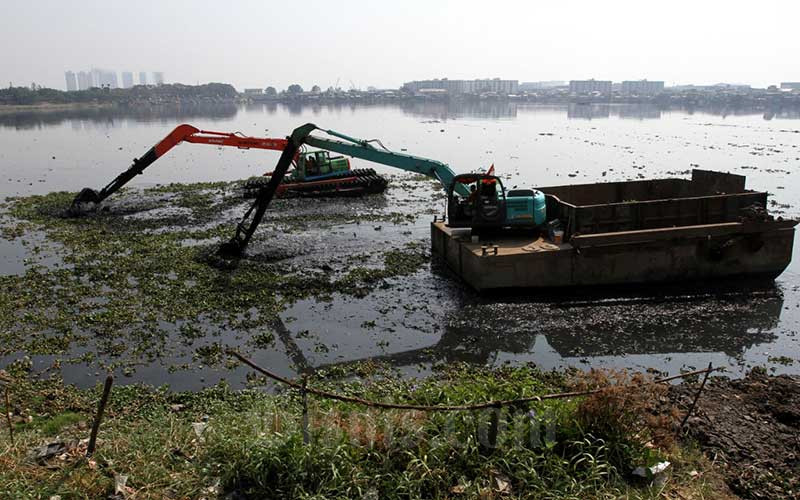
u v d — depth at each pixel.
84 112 145.25
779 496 7.31
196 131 25.33
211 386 10.91
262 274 17.09
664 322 13.67
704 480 7.55
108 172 40.25
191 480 7.16
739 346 12.59
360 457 7.40
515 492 7.12
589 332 13.23
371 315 14.24
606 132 70.56
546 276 15.11
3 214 25.56
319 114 139.38
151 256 18.80
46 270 17.47
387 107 190.50
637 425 8.13
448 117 115.75
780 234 15.68
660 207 15.72
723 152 46.03
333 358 12.09
